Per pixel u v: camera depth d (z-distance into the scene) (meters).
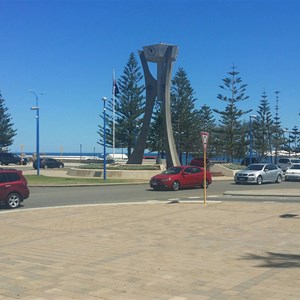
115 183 34.47
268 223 12.75
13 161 72.38
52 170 55.94
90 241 10.58
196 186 29.59
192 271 7.38
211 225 12.64
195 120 68.31
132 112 70.38
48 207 19.03
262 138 76.31
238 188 29.64
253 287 6.33
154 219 14.31
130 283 6.75
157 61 43.72
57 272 7.55
